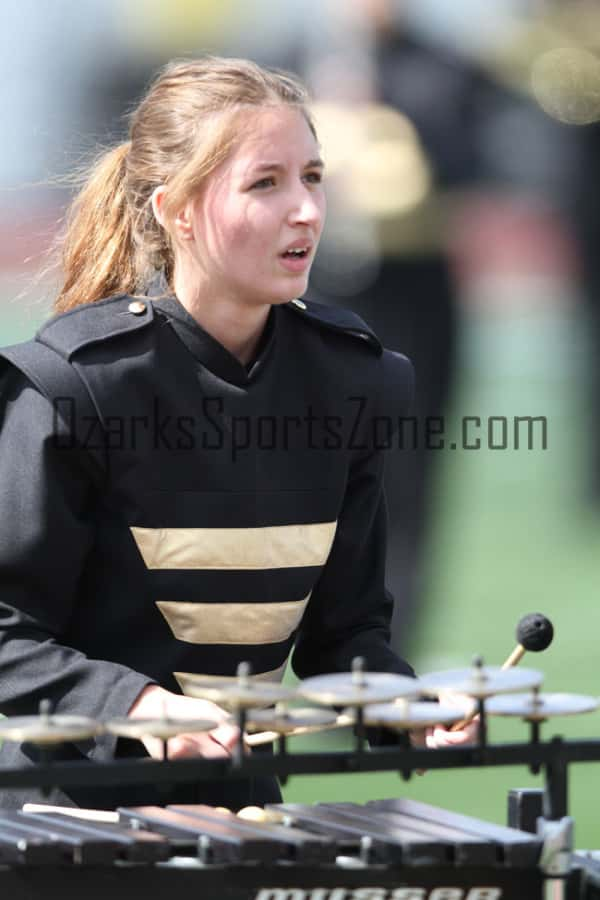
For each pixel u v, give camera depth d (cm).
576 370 4309
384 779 1917
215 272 1024
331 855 823
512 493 3662
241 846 812
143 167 1060
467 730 1030
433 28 2314
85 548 1034
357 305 2283
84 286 1099
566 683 2223
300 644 1141
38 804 1019
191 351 1041
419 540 2258
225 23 2920
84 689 991
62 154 1558
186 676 1044
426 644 2338
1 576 1024
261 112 1013
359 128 2272
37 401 1015
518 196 2558
